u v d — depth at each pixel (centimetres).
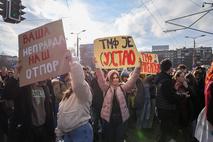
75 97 525
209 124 482
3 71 1182
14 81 575
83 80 511
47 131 604
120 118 720
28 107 572
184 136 856
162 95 823
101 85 739
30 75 551
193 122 895
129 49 819
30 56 553
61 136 555
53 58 529
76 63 514
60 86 812
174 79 860
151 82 1108
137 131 1030
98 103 837
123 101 725
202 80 915
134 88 960
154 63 1220
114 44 833
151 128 1104
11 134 584
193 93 873
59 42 527
